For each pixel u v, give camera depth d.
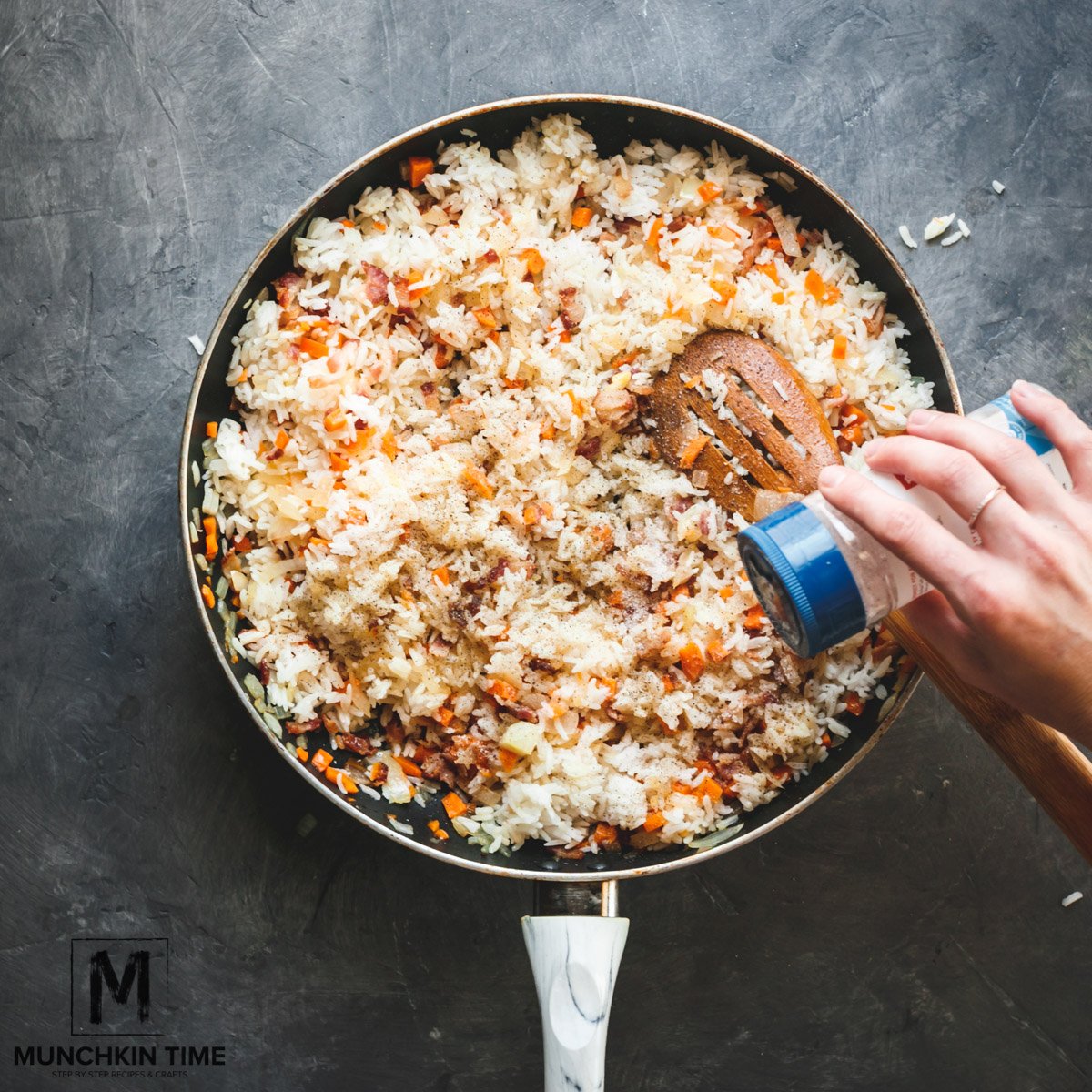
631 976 0.74
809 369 0.68
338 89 0.74
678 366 0.69
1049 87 0.75
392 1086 0.74
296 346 0.68
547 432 0.69
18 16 0.74
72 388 0.74
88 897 0.74
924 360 0.69
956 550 0.57
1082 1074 0.74
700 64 0.75
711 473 0.68
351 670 0.69
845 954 0.74
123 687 0.74
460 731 0.69
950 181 0.75
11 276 0.74
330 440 0.68
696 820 0.68
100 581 0.74
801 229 0.71
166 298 0.74
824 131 0.75
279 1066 0.73
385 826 0.66
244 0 0.74
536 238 0.69
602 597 0.69
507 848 0.69
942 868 0.74
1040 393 0.60
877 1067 0.74
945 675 0.65
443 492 0.68
